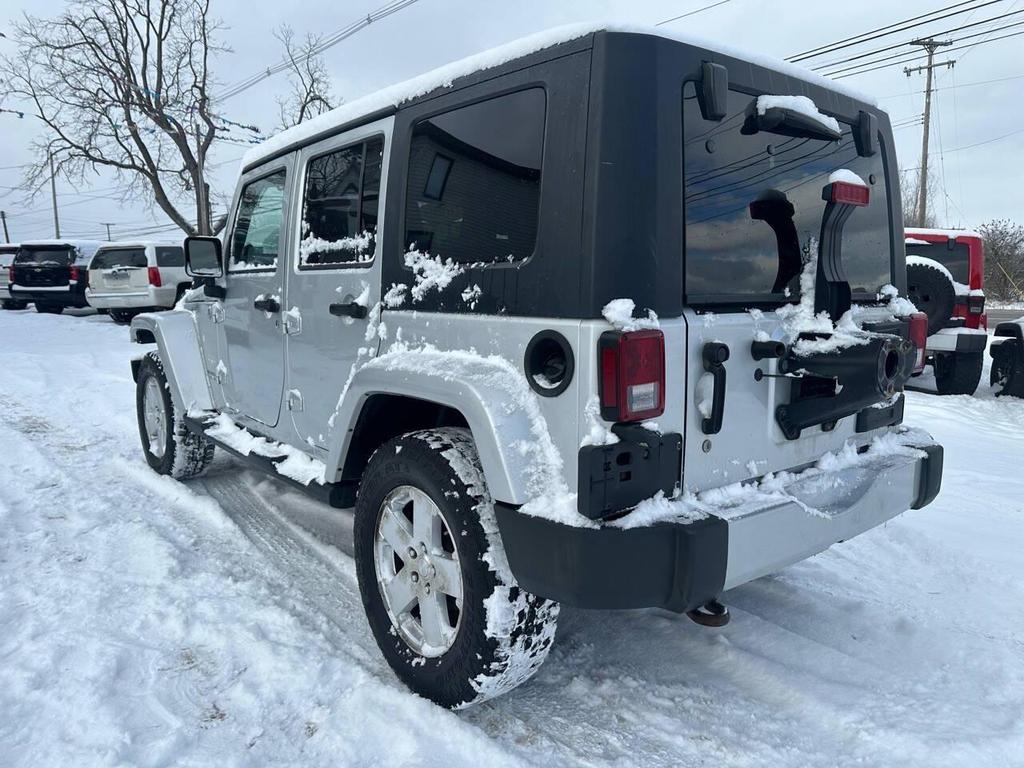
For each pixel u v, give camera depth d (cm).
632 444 206
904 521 432
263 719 244
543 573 208
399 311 277
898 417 311
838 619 313
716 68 219
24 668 265
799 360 241
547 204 218
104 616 307
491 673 228
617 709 253
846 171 242
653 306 209
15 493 466
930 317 856
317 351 331
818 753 230
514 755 226
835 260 254
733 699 259
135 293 1461
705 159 224
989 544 399
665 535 201
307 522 428
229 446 393
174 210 2506
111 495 469
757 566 217
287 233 354
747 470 240
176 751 227
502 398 221
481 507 229
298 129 356
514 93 233
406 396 261
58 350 1157
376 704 249
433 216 265
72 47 2395
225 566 362
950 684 266
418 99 273
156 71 2442
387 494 263
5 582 338
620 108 205
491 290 237
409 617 264
